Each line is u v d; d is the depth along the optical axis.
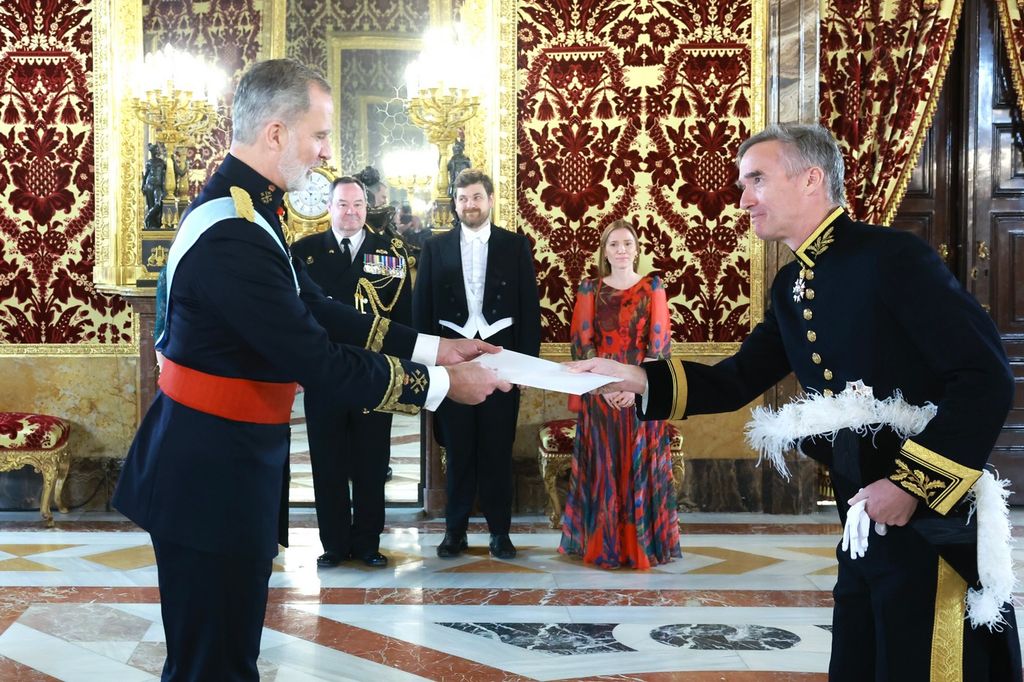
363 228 4.74
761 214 1.94
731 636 3.51
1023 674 1.78
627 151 5.68
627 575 4.35
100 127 5.61
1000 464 5.98
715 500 5.73
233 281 1.84
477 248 4.70
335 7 5.59
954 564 1.69
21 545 4.84
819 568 4.46
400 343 2.40
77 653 3.30
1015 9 5.77
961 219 6.02
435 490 5.53
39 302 5.70
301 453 6.44
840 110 5.63
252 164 1.98
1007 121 5.98
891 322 1.78
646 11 5.64
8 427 5.26
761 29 5.60
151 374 5.44
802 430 1.85
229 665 1.91
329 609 3.81
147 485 1.90
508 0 5.62
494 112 5.63
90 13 5.61
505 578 4.29
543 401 5.69
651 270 5.72
